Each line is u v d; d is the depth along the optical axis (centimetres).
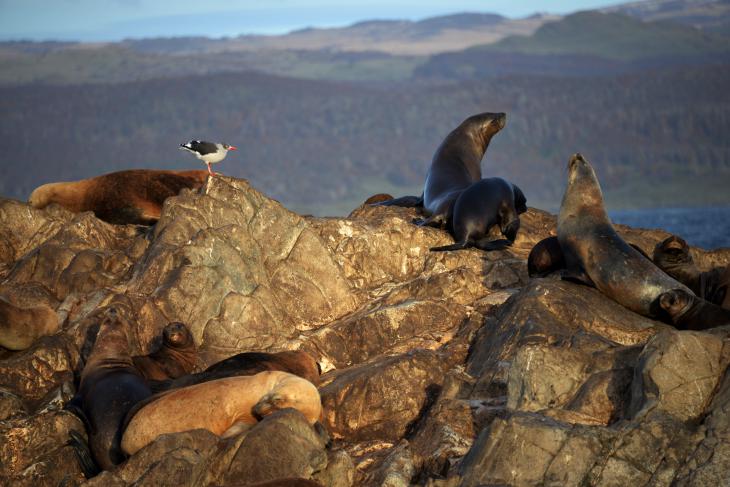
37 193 6009
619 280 3931
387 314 4350
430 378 3744
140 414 3080
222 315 4309
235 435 2952
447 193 5491
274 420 2886
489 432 2884
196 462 2759
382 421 3616
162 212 4856
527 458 2775
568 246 4156
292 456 2838
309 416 3066
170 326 3828
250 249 4578
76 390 3797
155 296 4294
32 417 3372
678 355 2941
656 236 5447
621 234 5450
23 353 3981
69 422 3378
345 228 5116
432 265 4994
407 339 4275
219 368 3656
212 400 3042
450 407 3400
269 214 4819
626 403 3077
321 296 4675
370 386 3656
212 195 4866
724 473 2583
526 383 3256
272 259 4725
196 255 4441
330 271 4731
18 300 4556
